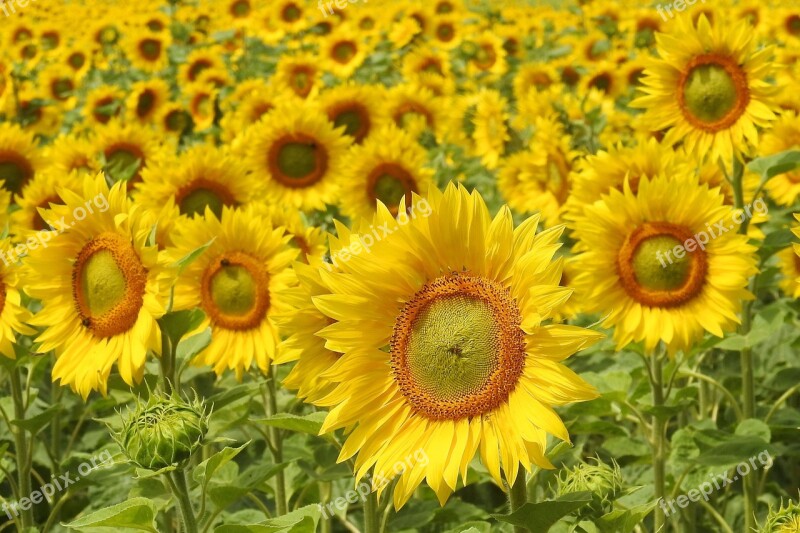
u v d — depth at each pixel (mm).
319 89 3756
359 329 1884
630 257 2285
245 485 2053
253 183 2602
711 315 2268
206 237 2295
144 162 3012
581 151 2807
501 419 1831
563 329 1812
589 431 2342
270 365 2295
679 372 2400
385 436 1872
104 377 2107
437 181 3127
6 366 2260
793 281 2543
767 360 2613
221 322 2293
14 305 2189
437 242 1874
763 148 2770
